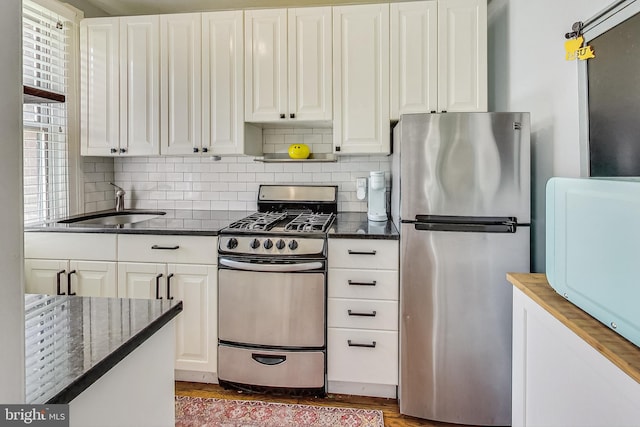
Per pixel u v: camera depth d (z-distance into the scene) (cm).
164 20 242
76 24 246
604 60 135
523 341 118
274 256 193
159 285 205
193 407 188
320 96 231
